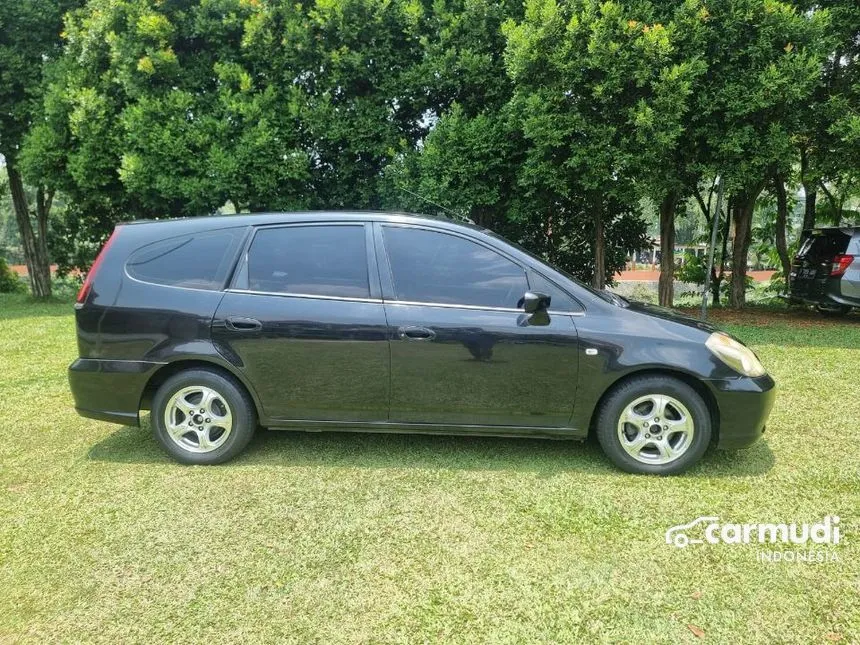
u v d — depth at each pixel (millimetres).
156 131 8797
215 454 3523
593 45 7023
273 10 8883
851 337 7477
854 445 3750
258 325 3422
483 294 3422
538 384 3346
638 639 2059
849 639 2039
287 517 2902
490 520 2854
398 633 2098
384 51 8930
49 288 14867
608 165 7570
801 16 7348
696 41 7035
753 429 3295
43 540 2705
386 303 3410
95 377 3531
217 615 2193
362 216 3572
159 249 3598
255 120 8945
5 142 11617
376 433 3887
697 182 9188
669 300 9969
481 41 8617
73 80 9734
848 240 9352
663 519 2846
